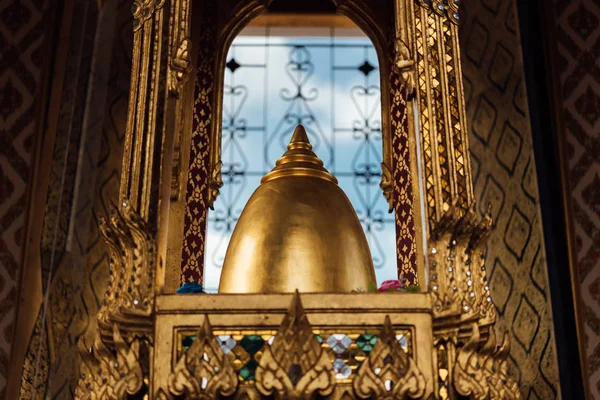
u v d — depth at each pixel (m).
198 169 3.57
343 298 2.55
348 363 2.52
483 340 2.60
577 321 3.52
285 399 2.39
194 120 3.59
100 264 3.91
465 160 2.81
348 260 2.95
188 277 3.42
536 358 3.56
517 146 3.93
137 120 2.83
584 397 3.40
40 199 3.81
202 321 2.53
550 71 3.98
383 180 3.66
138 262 2.60
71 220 3.92
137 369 2.52
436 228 2.66
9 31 4.08
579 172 3.77
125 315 2.54
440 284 2.59
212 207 3.60
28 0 4.14
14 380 3.48
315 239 2.94
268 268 2.88
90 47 4.28
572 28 4.03
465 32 4.30
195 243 3.48
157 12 2.98
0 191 3.80
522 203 3.82
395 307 2.54
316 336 2.52
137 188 2.71
